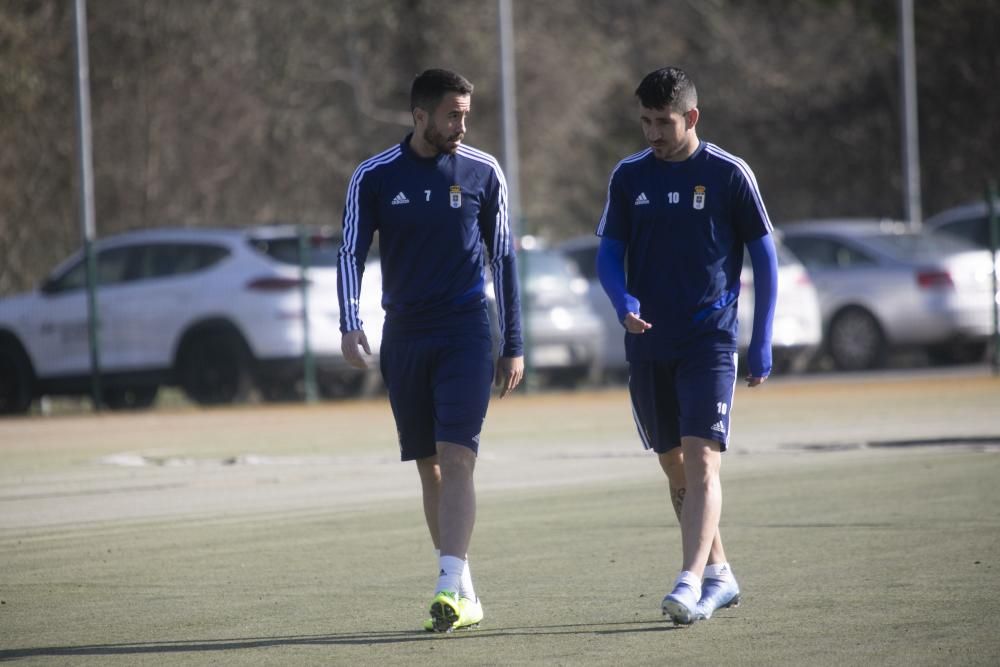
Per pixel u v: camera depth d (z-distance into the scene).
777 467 43.56
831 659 20.64
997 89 148.62
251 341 69.31
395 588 27.17
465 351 23.88
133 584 28.08
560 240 162.25
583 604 25.14
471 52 157.12
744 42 167.38
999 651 20.92
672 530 32.97
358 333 23.88
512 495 39.44
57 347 76.69
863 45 160.12
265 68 142.75
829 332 85.12
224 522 36.09
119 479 45.03
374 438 55.97
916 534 31.22
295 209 142.88
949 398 65.62
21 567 30.17
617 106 177.25
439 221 23.83
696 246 23.14
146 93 128.38
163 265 73.00
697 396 22.98
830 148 161.50
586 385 85.25
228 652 22.08
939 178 151.88
